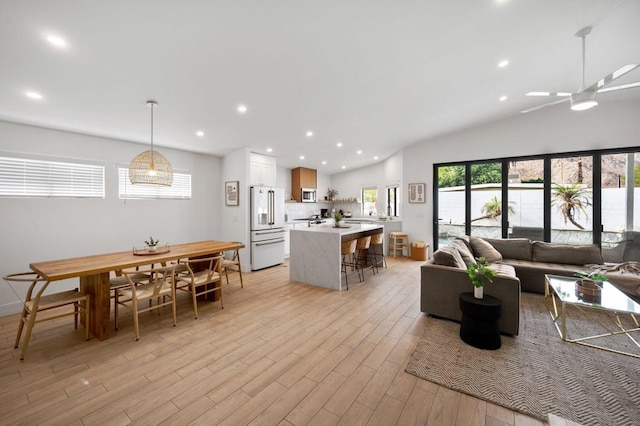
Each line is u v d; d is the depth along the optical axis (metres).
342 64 2.72
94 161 3.98
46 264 2.62
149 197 4.61
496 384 1.89
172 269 2.90
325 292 3.96
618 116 4.54
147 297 2.71
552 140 5.00
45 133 3.55
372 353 2.31
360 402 1.74
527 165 5.28
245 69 2.59
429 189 6.27
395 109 4.17
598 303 2.38
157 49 2.15
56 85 2.53
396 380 1.96
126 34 1.94
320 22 2.07
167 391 1.85
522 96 4.29
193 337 2.62
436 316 3.05
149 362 2.19
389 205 7.83
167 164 3.13
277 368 2.11
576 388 1.84
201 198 5.38
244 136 4.55
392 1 1.93
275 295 3.84
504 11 2.20
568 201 4.95
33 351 2.36
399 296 3.77
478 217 5.79
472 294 2.66
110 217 4.14
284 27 2.08
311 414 1.64
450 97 3.96
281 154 5.95
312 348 2.40
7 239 3.29
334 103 3.67
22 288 3.38
